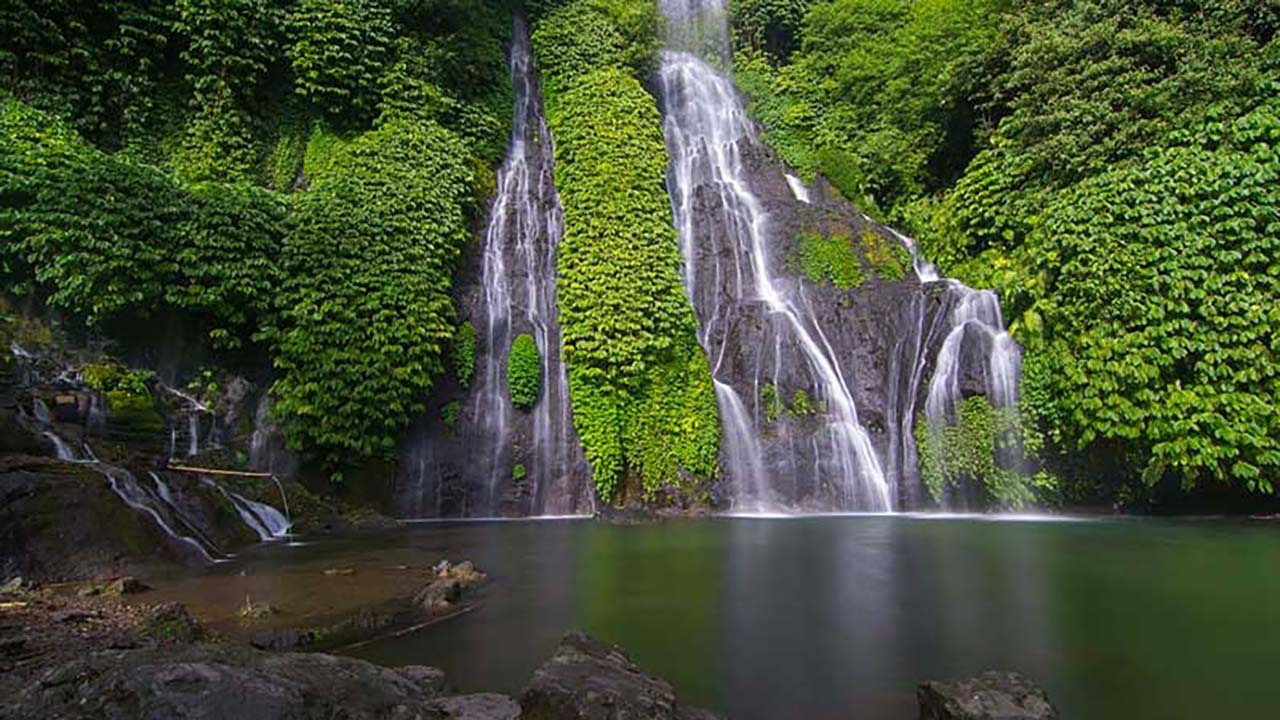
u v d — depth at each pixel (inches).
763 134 861.8
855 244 670.5
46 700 137.6
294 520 470.0
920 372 593.6
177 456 454.6
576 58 767.7
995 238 644.1
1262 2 540.1
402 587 299.7
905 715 176.2
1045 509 538.3
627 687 165.9
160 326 486.9
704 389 594.9
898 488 576.1
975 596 282.2
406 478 538.0
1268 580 305.4
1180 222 493.0
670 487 563.2
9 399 387.2
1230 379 462.9
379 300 531.5
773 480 574.6
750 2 967.0
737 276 666.8
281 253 519.8
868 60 842.2
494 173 689.6
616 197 646.5
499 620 253.3
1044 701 168.1
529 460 569.6
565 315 598.9
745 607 268.8
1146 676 198.1
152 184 484.1
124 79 555.5
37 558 300.8
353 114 639.1
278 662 163.3
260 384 513.7
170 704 132.5
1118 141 547.2
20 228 438.3
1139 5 602.2
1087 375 508.7
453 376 570.9
